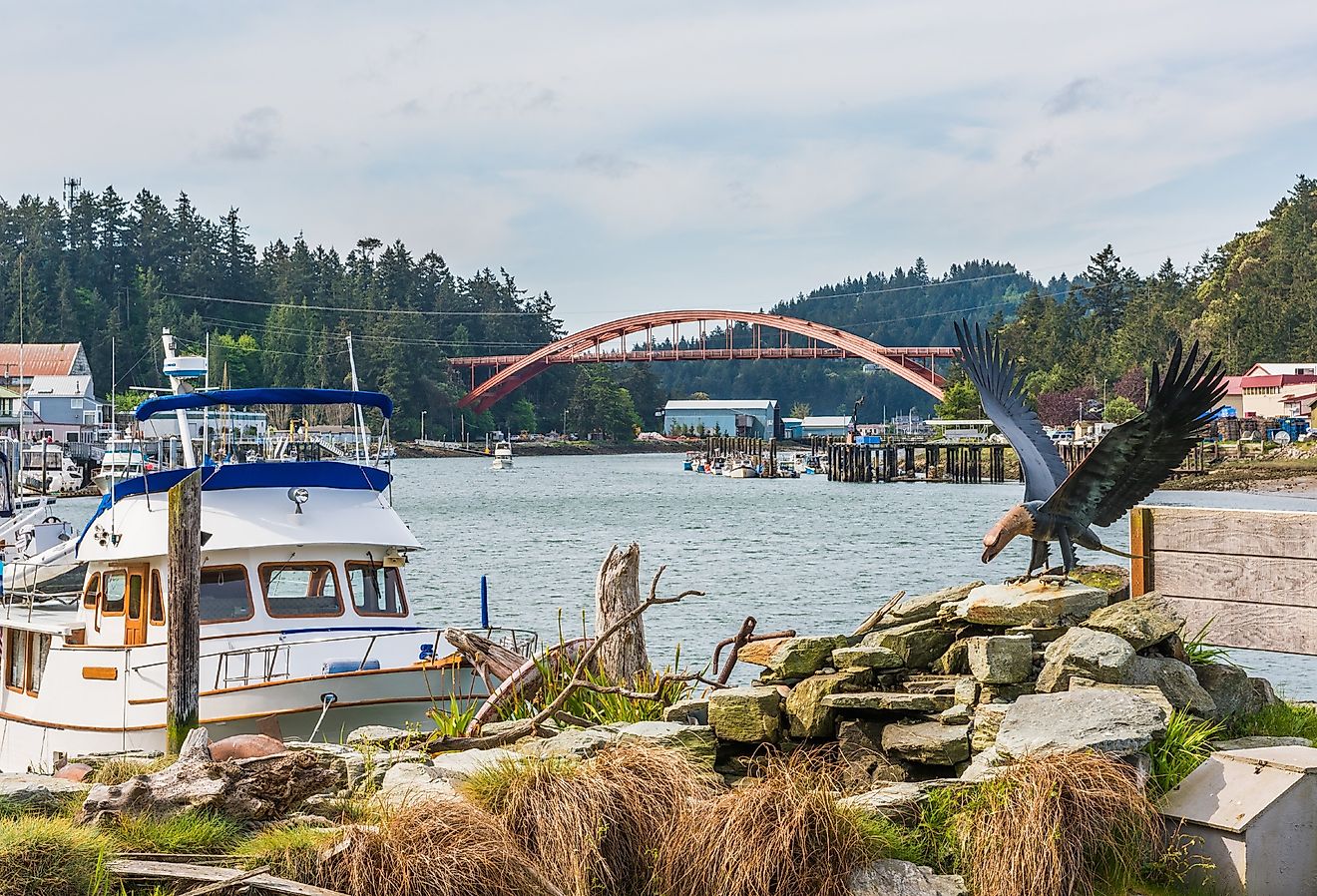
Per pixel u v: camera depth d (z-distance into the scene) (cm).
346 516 1667
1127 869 761
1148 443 899
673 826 833
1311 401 13438
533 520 8188
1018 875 754
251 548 1594
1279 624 1026
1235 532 1045
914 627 1021
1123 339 17750
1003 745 837
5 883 741
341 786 949
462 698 1535
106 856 786
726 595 4175
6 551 2558
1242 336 15850
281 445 3622
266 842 820
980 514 8488
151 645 1505
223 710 1423
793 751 963
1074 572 1188
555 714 1150
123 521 1623
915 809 837
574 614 3716
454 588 4381
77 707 1521
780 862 770
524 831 827
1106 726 819
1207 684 962
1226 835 761
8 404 12244
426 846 780
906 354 17888
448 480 15175
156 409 1777
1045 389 17488
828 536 6688
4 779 947
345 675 1479
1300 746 844
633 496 11325
